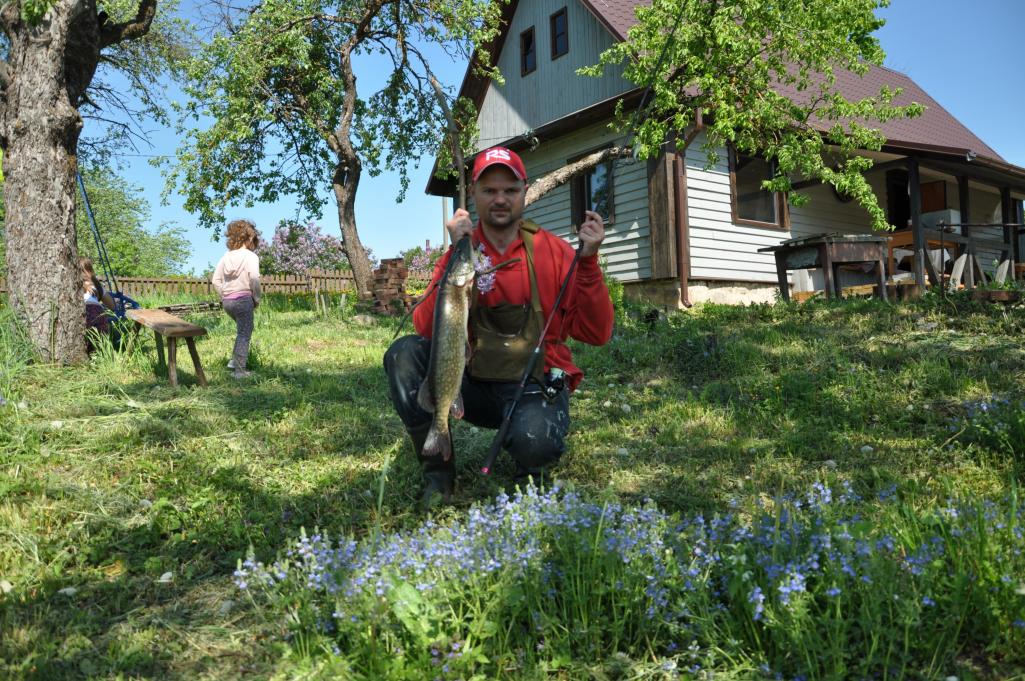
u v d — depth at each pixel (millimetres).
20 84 7031
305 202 17766
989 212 19656
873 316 8750
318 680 2262
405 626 2354
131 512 3836
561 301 3514
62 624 2742
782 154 10672
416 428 3713
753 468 4398
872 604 2219
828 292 10148
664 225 13070
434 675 2229
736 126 11336
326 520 3754
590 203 14914
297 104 16656
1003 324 7609
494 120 17828
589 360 7961
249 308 7402
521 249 3498
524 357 3469
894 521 2746
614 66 14234
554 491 3094
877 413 5414
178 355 8297
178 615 2836
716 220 13766
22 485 3893
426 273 22828
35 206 6965
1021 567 2482
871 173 16438
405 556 2625
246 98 15125
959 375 6012
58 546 3385
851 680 2170
